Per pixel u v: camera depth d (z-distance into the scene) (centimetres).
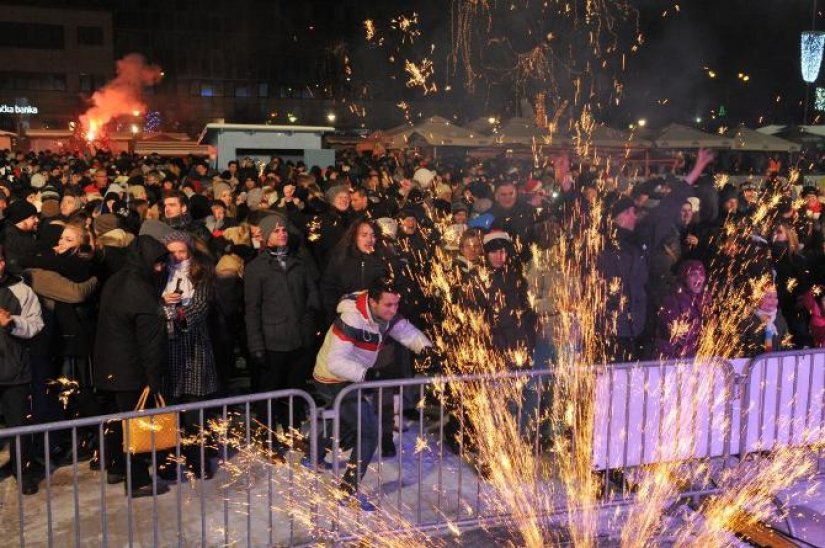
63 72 6769
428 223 786
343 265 642
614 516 508
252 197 967
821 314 719
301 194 982
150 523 501
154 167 1697
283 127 2039
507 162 2016
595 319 598
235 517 508
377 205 884
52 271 567
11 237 654
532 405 557
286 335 609
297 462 583
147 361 522
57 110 6788
